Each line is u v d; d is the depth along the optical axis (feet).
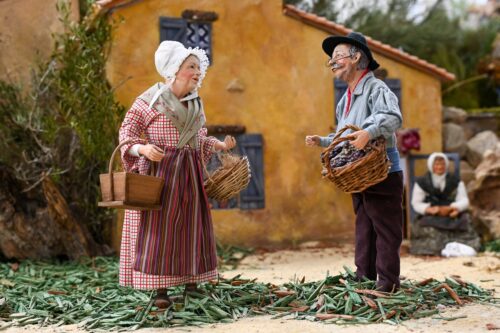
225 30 31.19
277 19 32.14
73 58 27.91
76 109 27.40
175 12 30.14
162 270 15.65
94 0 28.76
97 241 29.58
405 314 15.64
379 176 15.47
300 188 32.45
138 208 15.16
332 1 44.21
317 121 32.71
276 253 30.22
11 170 28.12
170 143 16.05
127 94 29.35
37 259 27.94
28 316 16.30
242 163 16.66
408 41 44.37
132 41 29.40
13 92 28.81
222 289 17.66
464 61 45.52
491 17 46.62
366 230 17.53
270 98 31.99
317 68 32.73
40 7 30.58
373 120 15.53
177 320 15.23
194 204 16.08
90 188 29.25
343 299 16.22
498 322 14.98
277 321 15.31
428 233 29.81
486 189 33.78
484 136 36.58
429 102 34.37
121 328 14.99
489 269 23.61
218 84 31.09
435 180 30.45
